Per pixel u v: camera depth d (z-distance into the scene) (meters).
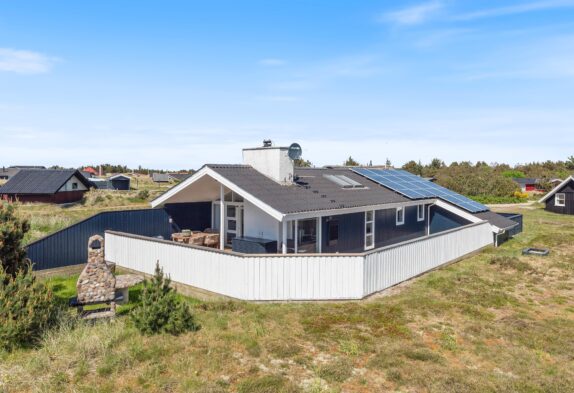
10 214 9.93
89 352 7.48
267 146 15.58
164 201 16.27
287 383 6.50
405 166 71.88
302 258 10.59
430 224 22.39
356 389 6.47
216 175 14.16
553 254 17.64
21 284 8.28
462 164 76.06
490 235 19.50
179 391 6.30
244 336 8.22
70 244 14.40
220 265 11.12
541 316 9.98
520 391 6.42
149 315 8.27
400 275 12.58
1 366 7.05
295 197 14.13
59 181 44.16
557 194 36.00
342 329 8.77
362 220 17.02
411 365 7.22
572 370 7.19
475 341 8.32
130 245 14.02
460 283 12.71
